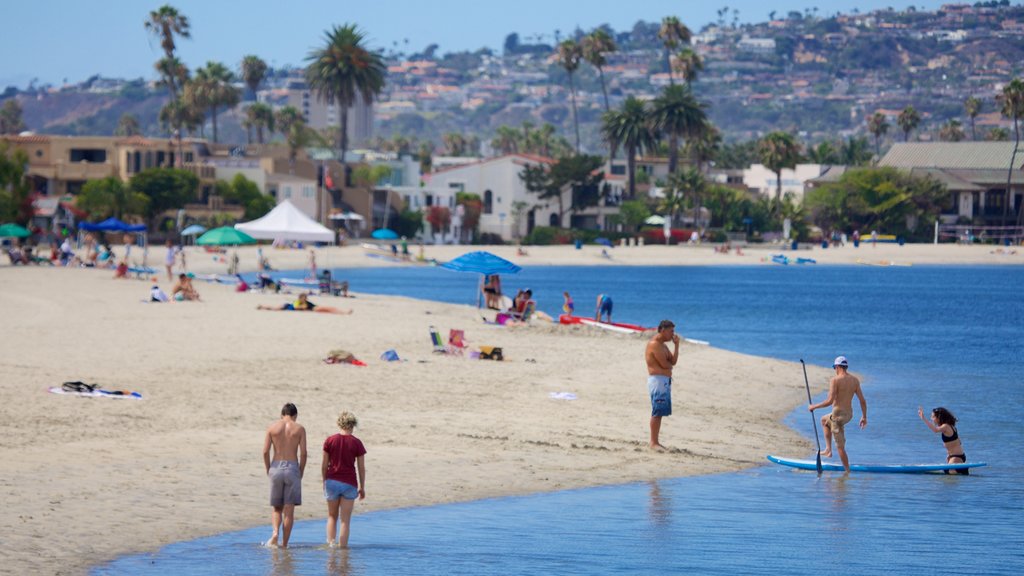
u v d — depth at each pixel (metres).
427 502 33.19
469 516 31.80
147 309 88.56
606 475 37.72
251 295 108.44
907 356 84.50
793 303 141.38
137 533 28.17
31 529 27.77
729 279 192.38
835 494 36.78
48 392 46.81
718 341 94.56
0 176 181.50
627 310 125.19
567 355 69.50
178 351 63.00
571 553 28.42
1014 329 109.44
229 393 49.41
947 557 28.97
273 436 27.84
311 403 47.94
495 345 73.12
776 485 37.84
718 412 53.53
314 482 34.34
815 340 96.38
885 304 142.75
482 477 36.38
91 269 142.88
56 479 32.56
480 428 44.41
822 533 31.27
